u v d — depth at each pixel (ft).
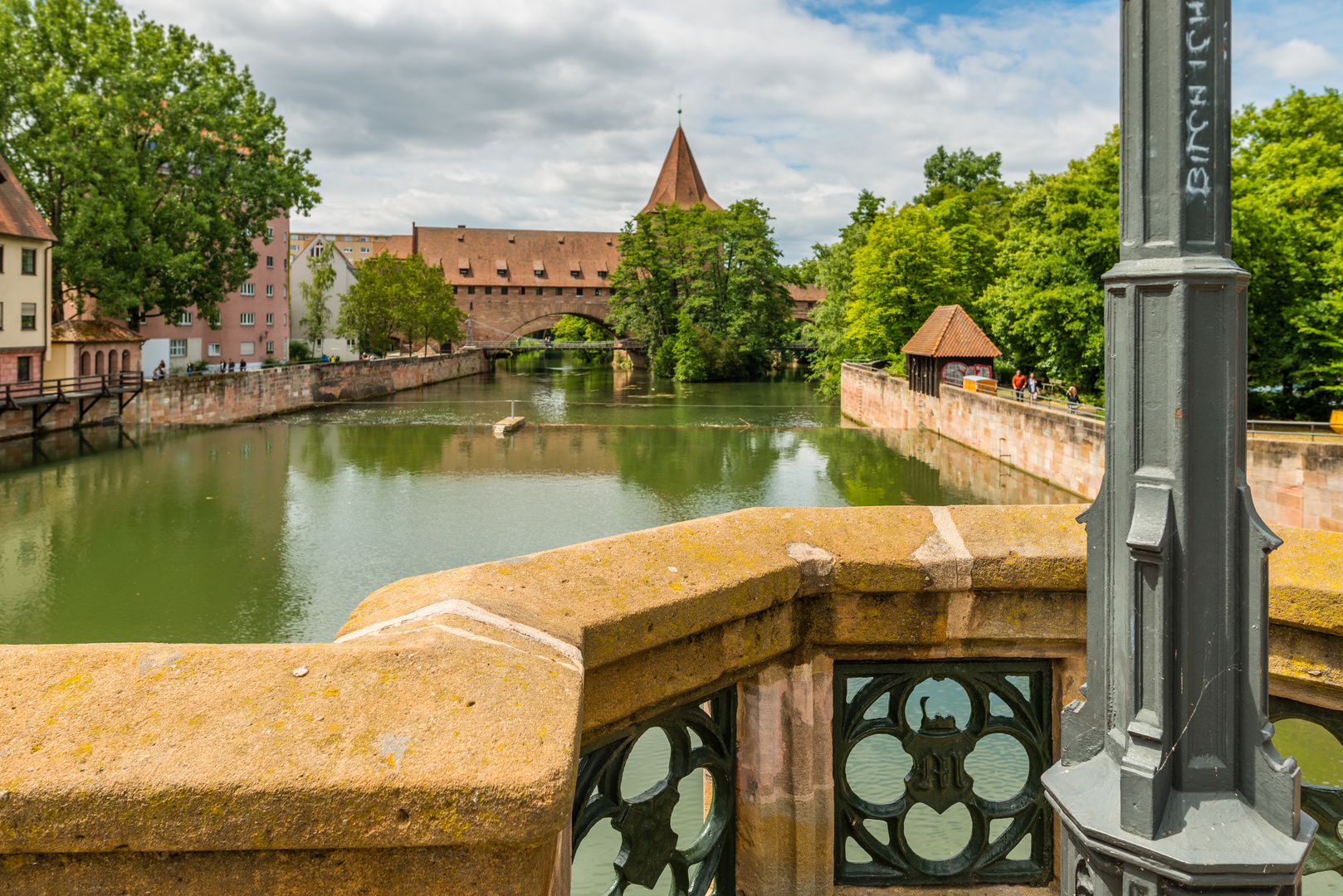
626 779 32.12
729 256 337.31
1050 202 128.57
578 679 5.57
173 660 5.07
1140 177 5.83
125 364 169.17
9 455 134.72
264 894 4.56
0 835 4.34
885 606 8.77
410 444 163.02
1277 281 111.75
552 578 7.25
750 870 8.64
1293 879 5.59
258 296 259.80
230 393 188.44
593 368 405.80
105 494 113.91
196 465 135.23
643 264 342.23
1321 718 8.28
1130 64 5.87
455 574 7.07
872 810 8.89
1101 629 6.10
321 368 228.43
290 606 72.43
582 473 136.15
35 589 75.87
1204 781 5.77
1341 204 115.65
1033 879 9.02
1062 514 9.55
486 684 5.14
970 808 8.99
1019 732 9.07
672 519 105.81
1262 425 82.48
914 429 176.14
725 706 8.46
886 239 196.65
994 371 171.53
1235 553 5.76
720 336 327.88
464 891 4.60
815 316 254.47
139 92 149.18
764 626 8.38
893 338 198.90
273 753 4.54
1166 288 5.70
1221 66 5.66
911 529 9.16
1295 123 122.72
